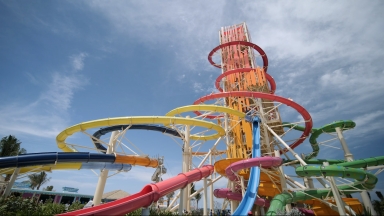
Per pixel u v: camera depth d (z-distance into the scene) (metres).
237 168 23.23
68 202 49.50
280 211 18.23
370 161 24.52
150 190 16.92
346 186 22.80
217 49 47.69
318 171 18.86
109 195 57.28
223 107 31.16
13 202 21.23
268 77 41.66
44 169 29.22
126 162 29.81
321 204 23.53
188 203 27.05
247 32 51.75
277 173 27.52
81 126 26.06
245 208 19.50
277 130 35.72
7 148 41.00
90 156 25.28
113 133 32.53
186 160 28.34
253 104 37.59
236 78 41.59
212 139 38.12
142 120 26.97
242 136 35.47
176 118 27.38
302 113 33.03
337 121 34.03
